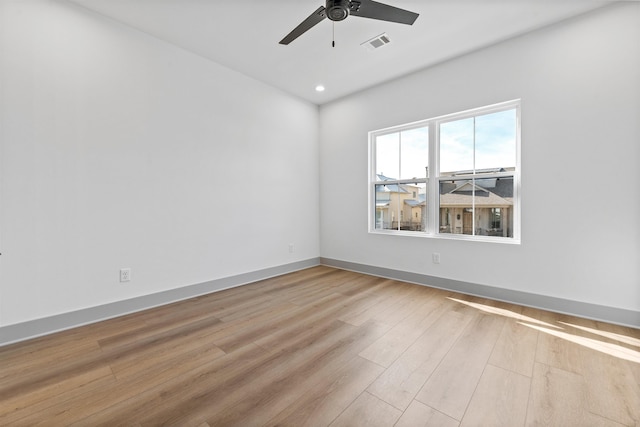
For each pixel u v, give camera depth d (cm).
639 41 223
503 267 293
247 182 364
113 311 254
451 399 147
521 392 152
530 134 272
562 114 256
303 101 439
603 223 240
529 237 276
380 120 388
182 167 300
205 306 283
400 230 384
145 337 217
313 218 461
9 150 203
